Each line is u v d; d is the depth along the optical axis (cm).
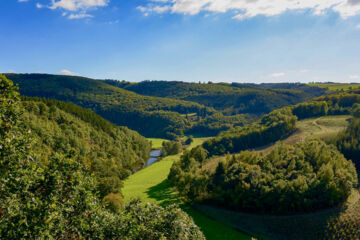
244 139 13662
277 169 6366
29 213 1427
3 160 1502
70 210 1650
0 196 1404
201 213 6291
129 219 2031
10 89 1770
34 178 1600
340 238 4828
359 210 5400
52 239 1404
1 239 1285
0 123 1619
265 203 5681
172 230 2159
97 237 1781
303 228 5125
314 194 5547
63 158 1908
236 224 5547
